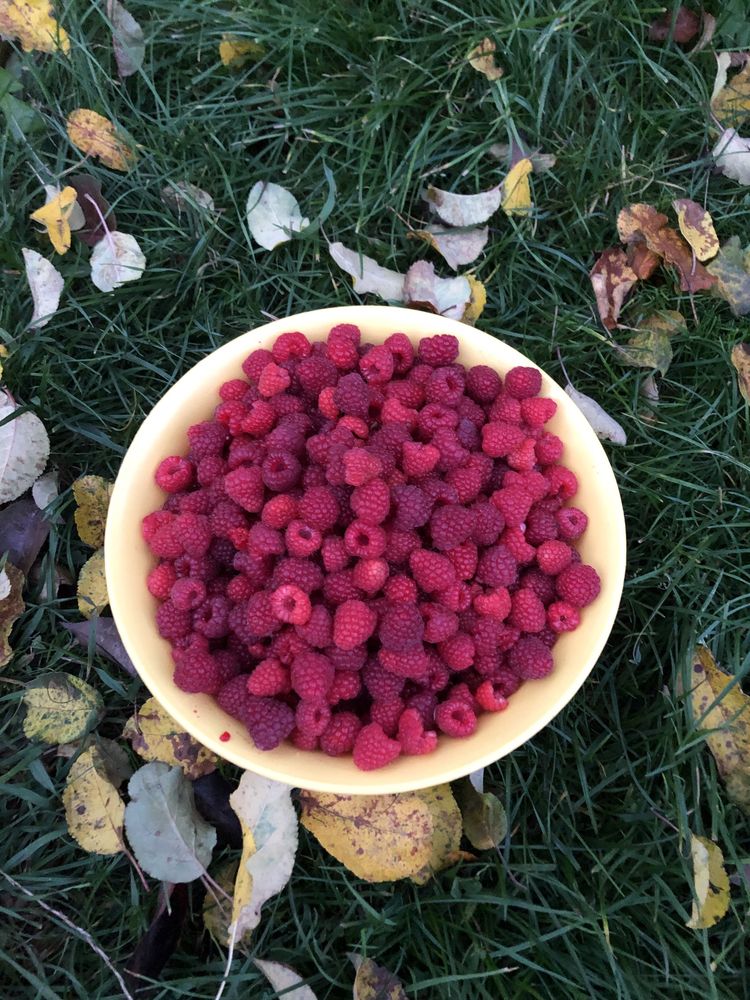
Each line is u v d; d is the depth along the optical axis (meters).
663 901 0.46
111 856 0.47
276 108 0.59
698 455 0.55
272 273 0.58
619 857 0.47
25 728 0.48
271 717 0.38
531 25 0.57
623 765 0.48
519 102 0.58
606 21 0.60
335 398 0.43
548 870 0.46
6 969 0.45
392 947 0.46
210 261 0.58
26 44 0.57
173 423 0.45
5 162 0.57
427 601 0.41
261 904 0.44
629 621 0.52
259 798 0.44
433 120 0.60
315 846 0.47
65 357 0.55
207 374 0.46
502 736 0.38
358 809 0.44
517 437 0.44
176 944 0.45
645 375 0.56
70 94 0.59
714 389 0.56
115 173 0.59
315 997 0.44
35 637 0.51
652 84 0.60
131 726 0.48
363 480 0.40
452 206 0.58
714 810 0.46
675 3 0.59
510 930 0.46
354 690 0.40
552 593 0.43
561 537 0.44
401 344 0.46
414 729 0.39
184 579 0.41
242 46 0.60
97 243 0.57
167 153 0.59
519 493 0.42
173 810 0.45
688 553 0.52
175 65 0.61
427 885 0.47
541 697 0.40
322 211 0.57
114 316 0.56
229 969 0.44
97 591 0.51
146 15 0.61
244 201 0.59
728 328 0.57
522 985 0.44
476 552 0.42
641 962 0.45
